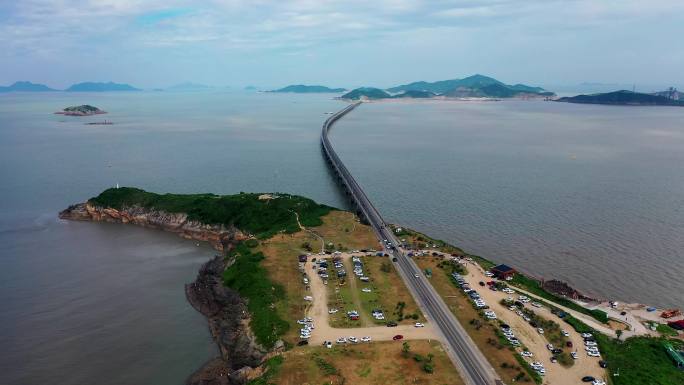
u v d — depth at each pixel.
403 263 148.88
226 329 116.69
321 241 165.75
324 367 95.19
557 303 127.94
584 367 98.94
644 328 116.69
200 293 137.00
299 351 101.06
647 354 105.00
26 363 105.31
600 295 135.62
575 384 93.19
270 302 121.31
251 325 114.06
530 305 124.50
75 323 122.31
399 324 112.44
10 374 101.44
